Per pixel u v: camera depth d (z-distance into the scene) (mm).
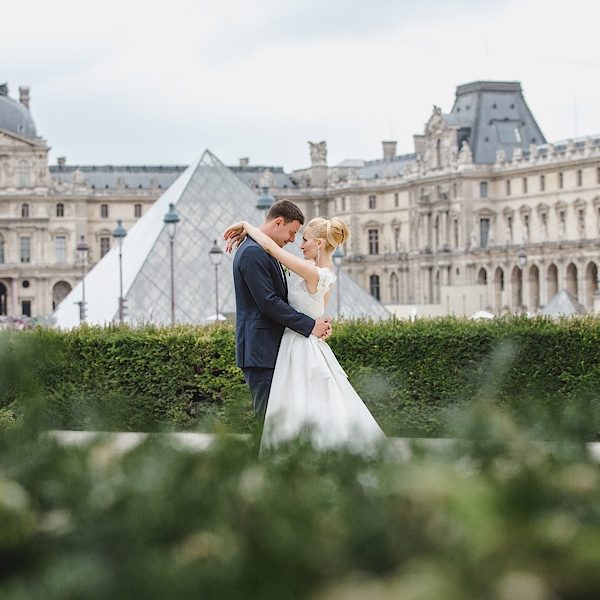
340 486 10258
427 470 9891
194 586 8555
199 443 12516
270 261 22531
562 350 37969
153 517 9445
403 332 38188
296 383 22031
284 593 8414
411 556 8648
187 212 114062
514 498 9203
